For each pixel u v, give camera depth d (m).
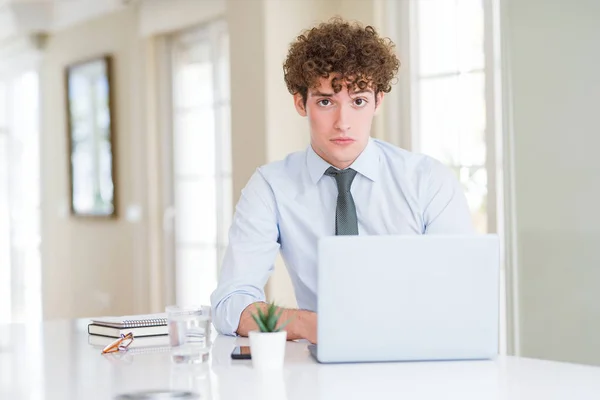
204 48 5.61
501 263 3.80
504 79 3.66
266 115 4.44
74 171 6.99
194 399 1.47
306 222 2.34
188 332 1.83
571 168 3.43
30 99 7.61
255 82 4.50
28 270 7.72
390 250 1.78
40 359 1.96
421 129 4.29
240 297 2.22
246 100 4.57
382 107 4.38
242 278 2.28
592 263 3.37
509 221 3.65
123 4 6.22
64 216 7.20
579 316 3.42
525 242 3.60
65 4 6.78
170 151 5.98
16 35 7.45
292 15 4.52
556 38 3.47
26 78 7.64
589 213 3.38
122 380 1.68
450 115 4.14
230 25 4.65
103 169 6.58
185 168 5.84
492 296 1.81
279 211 2.36
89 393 1.57
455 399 1.46
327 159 2.31
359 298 1.78
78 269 7.00
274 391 1.54
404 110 4.33
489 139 3.91
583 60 3.38
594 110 3.36
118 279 6.45
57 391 1.59
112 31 6.45
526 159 3.59
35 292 7.64
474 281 1.80
